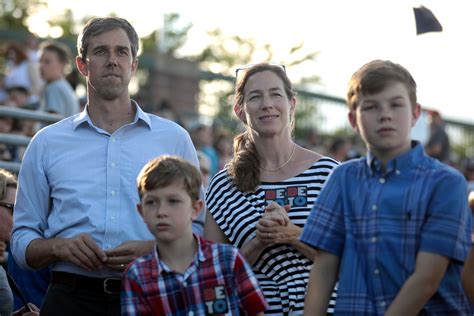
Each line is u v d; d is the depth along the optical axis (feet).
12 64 49.47
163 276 16.80
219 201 19.94
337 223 16.11
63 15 92.32
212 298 16.78
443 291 15.51
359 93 15.55
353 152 51.75
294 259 19.22
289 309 19.06
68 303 19.31
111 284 19.25
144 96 80.84
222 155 54.95
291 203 19.62
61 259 19.12
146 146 20.15
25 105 40.37
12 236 20.04
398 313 15.07
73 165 19.85
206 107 83.76
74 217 19.56
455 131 85.97
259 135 19.88
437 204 15.29
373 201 15.62
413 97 15.66
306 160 20.03
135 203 19.72
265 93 19.83
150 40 94.73
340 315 15.66
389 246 15.40
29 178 20.04
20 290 23.38
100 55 19.95
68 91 37.37
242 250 19.30
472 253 18.30
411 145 15.98
